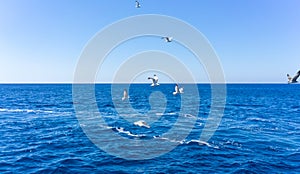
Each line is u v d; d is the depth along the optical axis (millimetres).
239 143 22844
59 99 73812
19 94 102000
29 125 31766
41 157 18906
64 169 16484
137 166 17078
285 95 103312
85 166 17047
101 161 17953
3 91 130250
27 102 63781
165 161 18031
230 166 17188
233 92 128500
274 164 17594
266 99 80500
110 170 16375
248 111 47375
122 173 15930
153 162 17797
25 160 18234
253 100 75750
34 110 46781
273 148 21375
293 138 24953
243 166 17156
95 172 16047
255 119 37250
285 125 32406
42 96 88875
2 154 19625
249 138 24719
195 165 17328
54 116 39219
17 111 45562
